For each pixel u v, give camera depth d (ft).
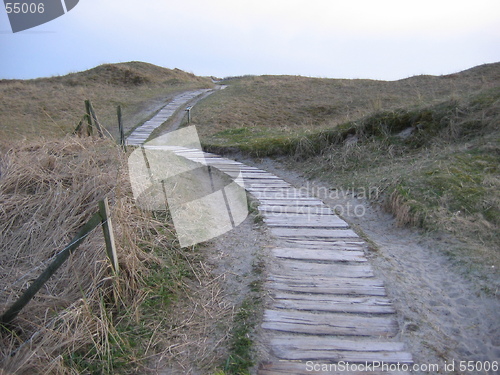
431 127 26.37
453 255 14.53
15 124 47.78
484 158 21.31
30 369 9.85
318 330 11.16
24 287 12.50
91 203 15.40
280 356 10.26
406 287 13.17
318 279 13.65
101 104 64.03
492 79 65.10
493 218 16.26
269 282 13.52
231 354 10.48
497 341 10.67
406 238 16.75
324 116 58.18
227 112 57.93
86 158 18.34
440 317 11.74
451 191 18.45
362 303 12.34
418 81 74.18
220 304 12.72
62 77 90.02
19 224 15.35
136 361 10.48
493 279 12.79
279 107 63.21
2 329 10.78
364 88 73.87
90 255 12.90
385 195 20.24
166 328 11.73
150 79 91.20
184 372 10.12
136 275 13.05
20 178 17.06
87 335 10.78
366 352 10.37
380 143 27.30
